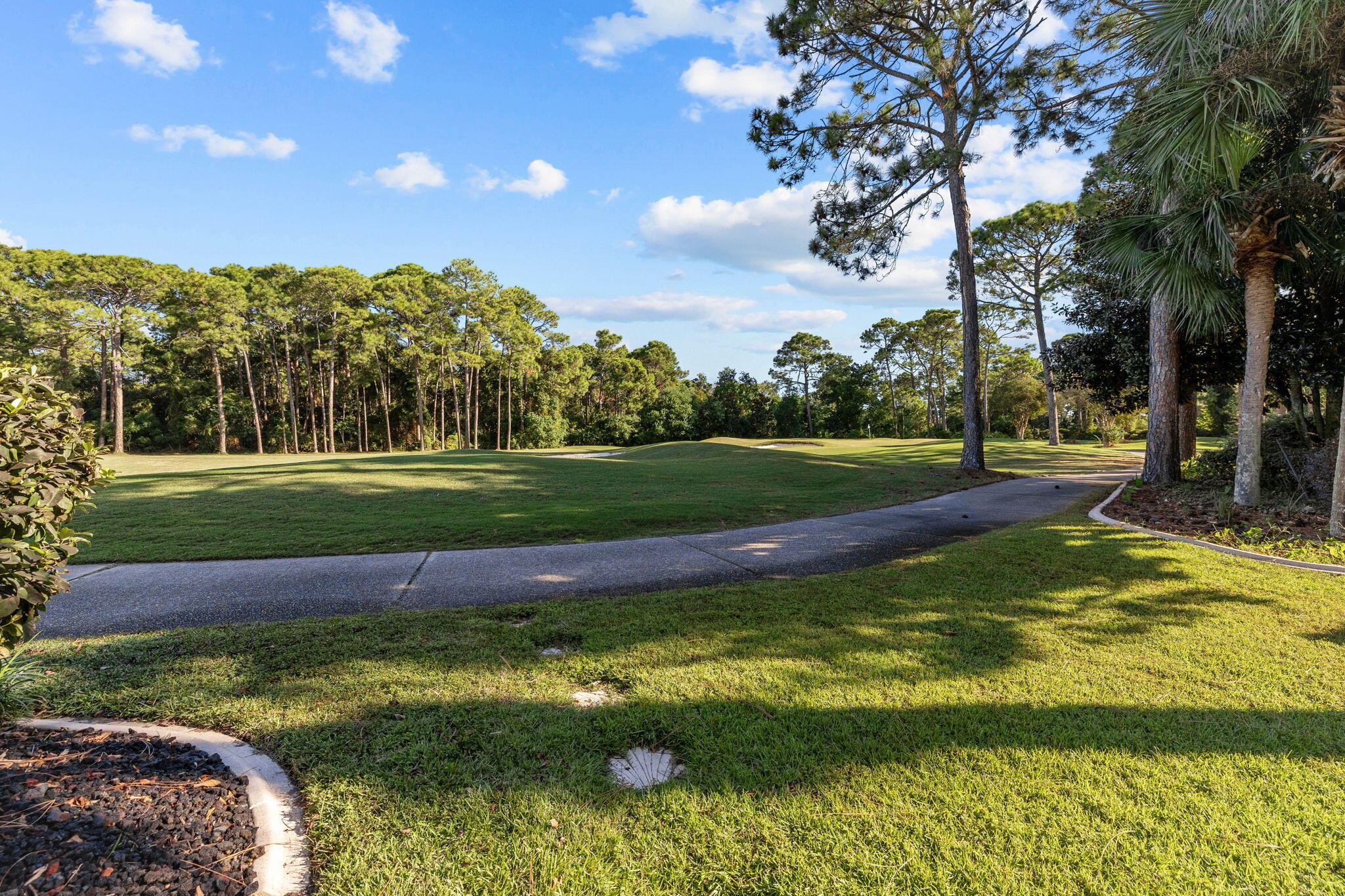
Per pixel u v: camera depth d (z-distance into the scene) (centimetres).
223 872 190
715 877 201
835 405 5684
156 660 374
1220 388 1420
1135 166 811
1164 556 635
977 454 1595
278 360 4716
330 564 646
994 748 279
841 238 1486
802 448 2994
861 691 337
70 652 385
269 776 251
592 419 6097
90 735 275
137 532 787
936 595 514
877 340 5459
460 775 254
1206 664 375
